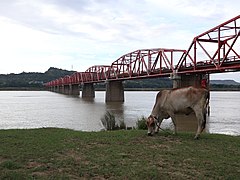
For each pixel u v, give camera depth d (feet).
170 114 45.32
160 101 45.93
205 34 202.69
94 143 40.11
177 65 229.25
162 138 43.50
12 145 38.14
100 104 268.00
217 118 151.74
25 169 28.14
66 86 623.36
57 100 333.83
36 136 45.37
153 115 46.11
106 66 375.86
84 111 190.70
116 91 332.80
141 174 26.61
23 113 174.70
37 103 273.54
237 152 36.19
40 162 30.53
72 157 32.48
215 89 645.92
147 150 35.91
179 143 40.40
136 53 303.07
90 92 452.35
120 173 26.96
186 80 222.28
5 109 202.28
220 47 192.34
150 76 261.44
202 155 33.96
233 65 176.14
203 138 44.24
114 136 45.11
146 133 47.80
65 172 27.48
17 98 374.63
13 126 117.60
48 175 26.43
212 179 26.30
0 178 25.14
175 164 30.50
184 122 120.37
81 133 49.21
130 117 154.92
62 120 138.21
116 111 193.47
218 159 32.53
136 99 381.19
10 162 29.32
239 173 27.86
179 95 43.83
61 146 37.70
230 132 105.50
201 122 42.91
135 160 31.48
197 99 42.73
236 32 176.86
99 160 31.14
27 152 34.37
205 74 213.87
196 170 28.68
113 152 34.71
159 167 29.37
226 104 278.46
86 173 27.07
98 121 131.95
